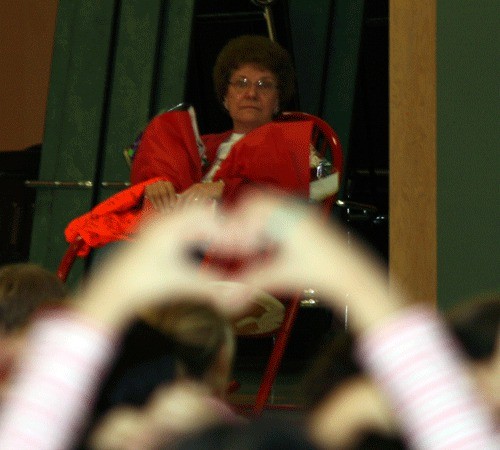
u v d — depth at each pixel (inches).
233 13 609.6
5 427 64.8
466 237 300.0
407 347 65.5
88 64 564.1
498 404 71.4
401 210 306.0
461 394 65.4
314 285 66.4
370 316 66.0
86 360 65.8
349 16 605.9
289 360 573.3
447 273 300.4
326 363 71.2
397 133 309.3
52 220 553.3
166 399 75.9
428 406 64.7
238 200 335.0
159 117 374.3
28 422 64.7
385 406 65.9
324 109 598.9
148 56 555.2
